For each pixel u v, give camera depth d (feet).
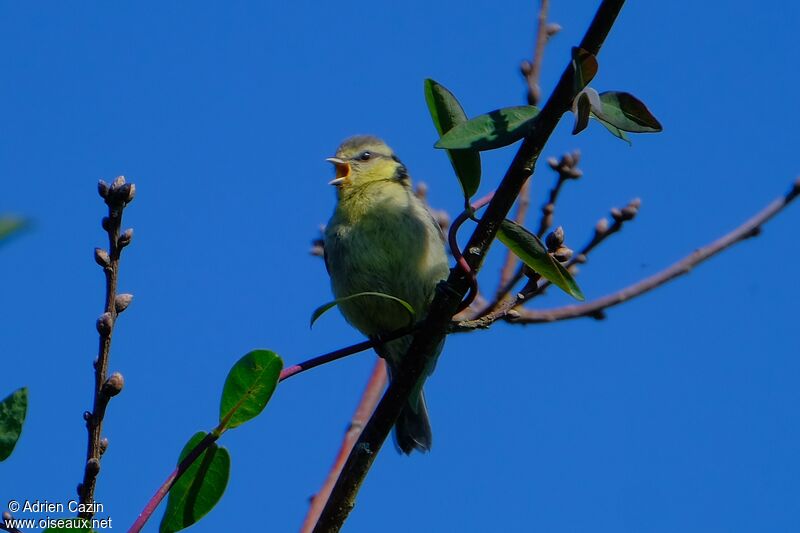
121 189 23.12
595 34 24.75
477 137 25.45
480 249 28.04
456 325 30.22
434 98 28.02
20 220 13.46
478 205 29.60
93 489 22.85
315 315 28.60
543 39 41.93
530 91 41.09
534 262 29.12
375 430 28.73
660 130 24.12
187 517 24.98
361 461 28.17
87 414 22.95
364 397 37.96
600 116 23.39
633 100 24.26
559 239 30.25
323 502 33.96
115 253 23.29
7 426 23.26
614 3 24.47
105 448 22.97
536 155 26.45
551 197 40.42
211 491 25.09
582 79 24.02
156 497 23.25
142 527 22.81
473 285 28.35
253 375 24.80
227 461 25.17
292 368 27.96
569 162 40.29
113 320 23.11
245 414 24.73
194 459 24.00
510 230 28.81
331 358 28.40
